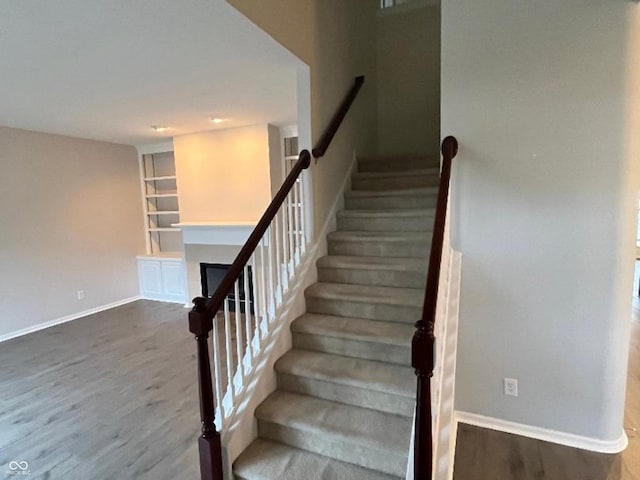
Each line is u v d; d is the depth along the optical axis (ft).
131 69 8.66
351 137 12.22
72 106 11.82
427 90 14.02
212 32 6.88
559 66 7.25
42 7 5.77
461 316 8.44
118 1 5.64
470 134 8.05
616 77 6.91
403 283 9.11
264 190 16.49
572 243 7.52
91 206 17.99
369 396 7.10
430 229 9.97
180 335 14.71
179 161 18.19
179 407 9.49
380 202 11.13
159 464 7.41
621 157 7.04
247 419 6.93
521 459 7.41
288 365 7.75
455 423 8.12
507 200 7.89
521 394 8.15
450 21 7.96
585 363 7.64
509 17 7.52
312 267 9.64
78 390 10.43
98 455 7.68
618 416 7.57
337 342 8.16
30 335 15.05
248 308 7.58
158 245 21.45
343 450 6.44
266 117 14.58
